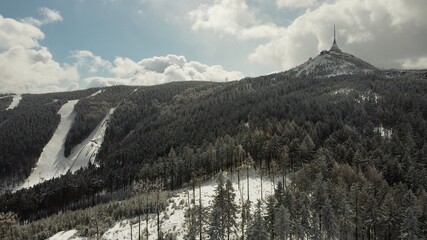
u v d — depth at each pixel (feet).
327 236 224.33
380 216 233.76
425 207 241.96
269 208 228.43
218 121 590.96
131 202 347.56
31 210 495.00
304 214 221.05
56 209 506.48
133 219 304.50
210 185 362.33
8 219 347.15
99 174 597.11
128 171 540.52
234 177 365.61
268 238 204.23
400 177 310.24
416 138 402.52
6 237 343.46
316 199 238.27
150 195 359.66
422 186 280.92
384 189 263.90
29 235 343.26
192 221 241.55
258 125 479.41
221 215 222.48
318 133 414.41
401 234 219.41
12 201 490.08
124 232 277.85
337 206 239.71
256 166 383.24
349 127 412.16
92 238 282.36
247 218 240.32
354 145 361.10
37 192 529.04
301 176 286.46
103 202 476.95
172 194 352.69
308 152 351.05
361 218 241.96
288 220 205.05
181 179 424.05
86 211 382.01
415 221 212.02
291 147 362.74
